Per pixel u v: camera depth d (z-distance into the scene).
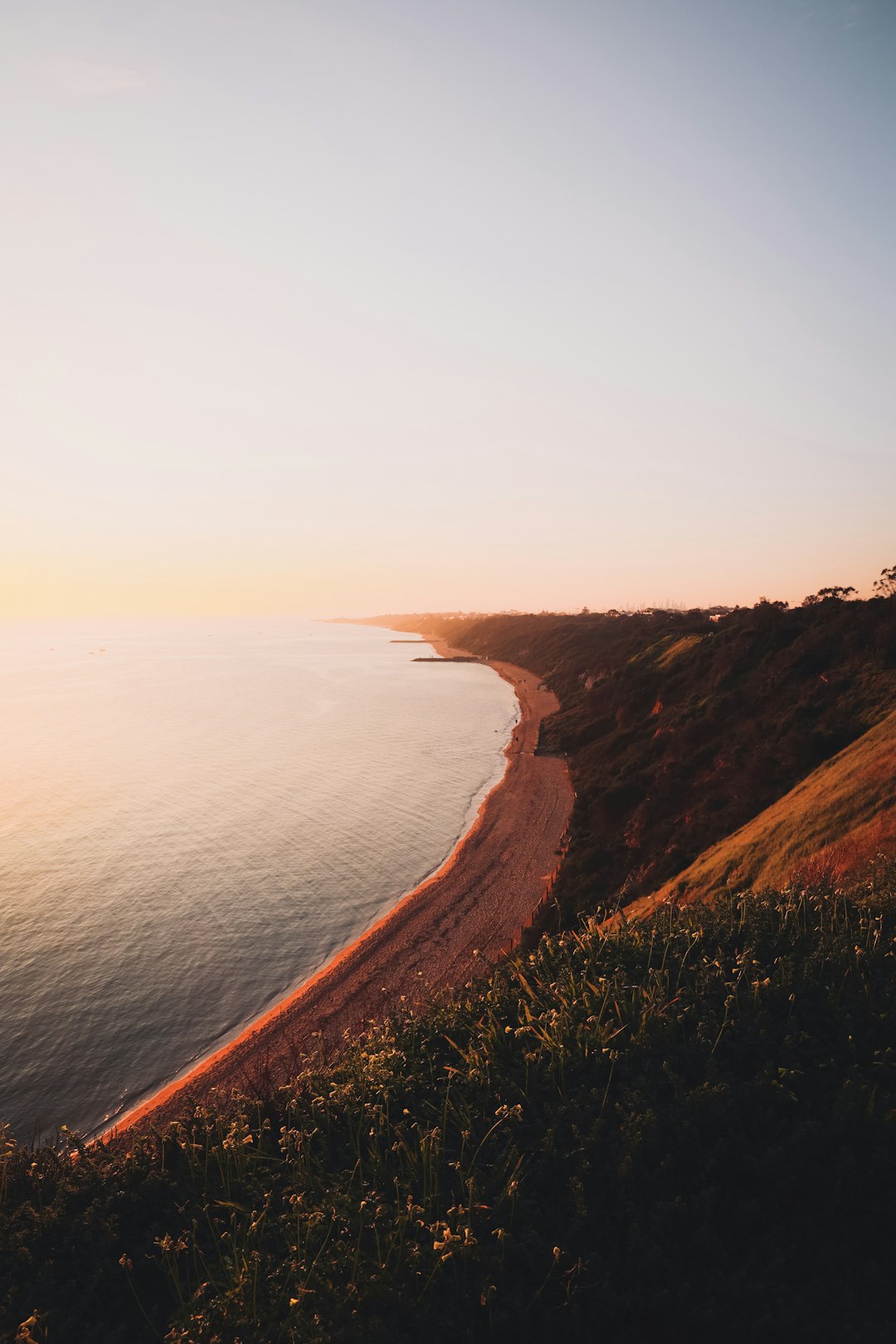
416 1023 7.45
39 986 33.56
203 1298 4.61
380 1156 5.59
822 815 21.45
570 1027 6.55
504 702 121.12
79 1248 5.24
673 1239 4.48
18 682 193.50
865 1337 3.76
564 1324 4.04
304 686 168.38
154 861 50.41
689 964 7.49
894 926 7.64
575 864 37.75
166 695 159.00
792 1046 5.78
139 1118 23.91
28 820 61.53
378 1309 4.24
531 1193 4.98
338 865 48.47
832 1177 4.62
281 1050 27.00
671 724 48.81
